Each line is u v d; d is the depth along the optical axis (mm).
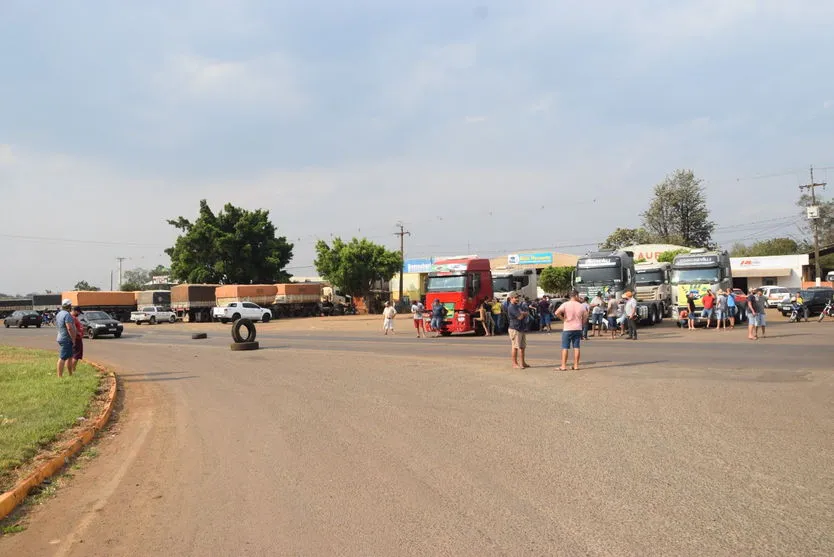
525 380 13438
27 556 4938
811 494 5723
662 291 34969
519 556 4543
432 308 29750
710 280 29922
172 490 6547
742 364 15328
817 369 14102
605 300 30188
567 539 4816
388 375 14984
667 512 5336
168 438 9109
